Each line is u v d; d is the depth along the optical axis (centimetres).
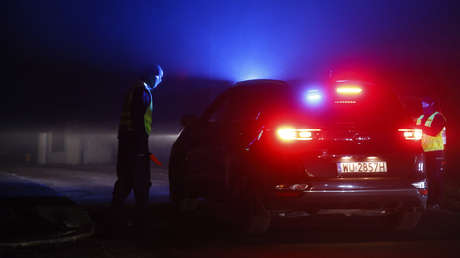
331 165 1305
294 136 1312
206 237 1397
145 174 1471
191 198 1705
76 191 2555
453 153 2916
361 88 1371
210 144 1554
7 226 1406
